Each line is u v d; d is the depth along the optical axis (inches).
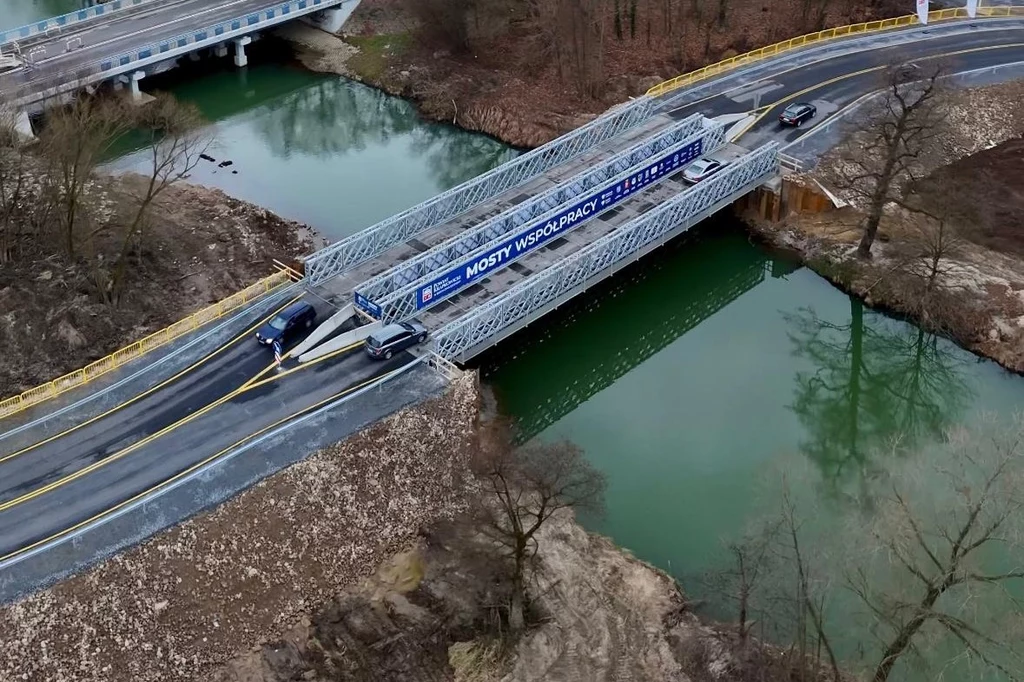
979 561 2327.8
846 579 2239.2
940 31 5093.5
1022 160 4207.7
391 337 2866.6
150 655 2253.9
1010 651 2078.0
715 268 3919.8
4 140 3563.0
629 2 5285.4
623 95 4763.8
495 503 2586.1
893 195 3971.5
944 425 3161.9
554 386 3408.0
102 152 3959.2
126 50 4896.7
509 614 2385.6
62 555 2284.7
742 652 2316.7
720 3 5187.0
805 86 4594.0
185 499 2436.0
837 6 5319.9
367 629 2396.7
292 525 2475.4
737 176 3774.6
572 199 3501.5
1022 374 3326.8
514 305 3100.4
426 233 3508.9
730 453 3100.4
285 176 4453.7
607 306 3666.3
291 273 3277.6
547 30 5064.0
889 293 3609.7
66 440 2603.3
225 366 2854.3
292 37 5575.8
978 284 3553.2
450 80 5012.3
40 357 3011.8
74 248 3368.6
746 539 2603.3
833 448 3139.8
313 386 2783.0
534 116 4707.2
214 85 5191.9
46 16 6082.7
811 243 3865.7
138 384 2790.4
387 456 2647.6
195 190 4040.4
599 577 2556.6
